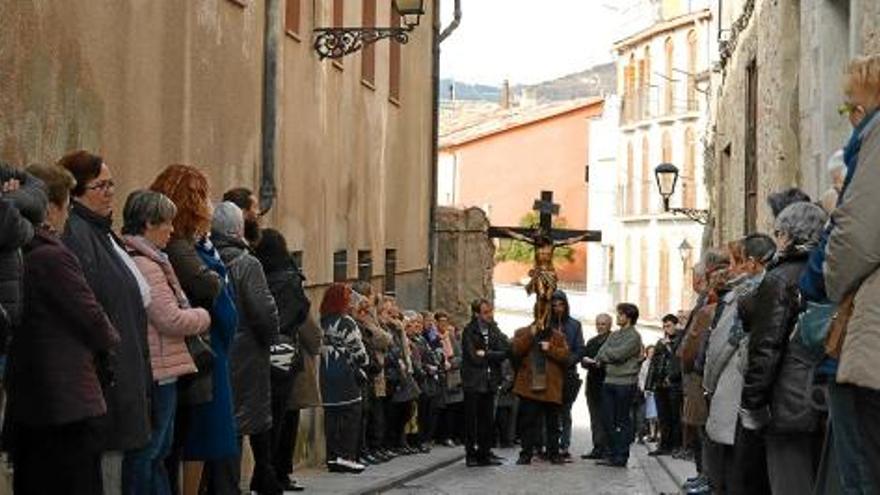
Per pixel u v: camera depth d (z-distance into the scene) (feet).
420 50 89.61
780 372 28.99
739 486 32.68
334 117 64.59
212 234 36.63
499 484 56.85
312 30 59.16
